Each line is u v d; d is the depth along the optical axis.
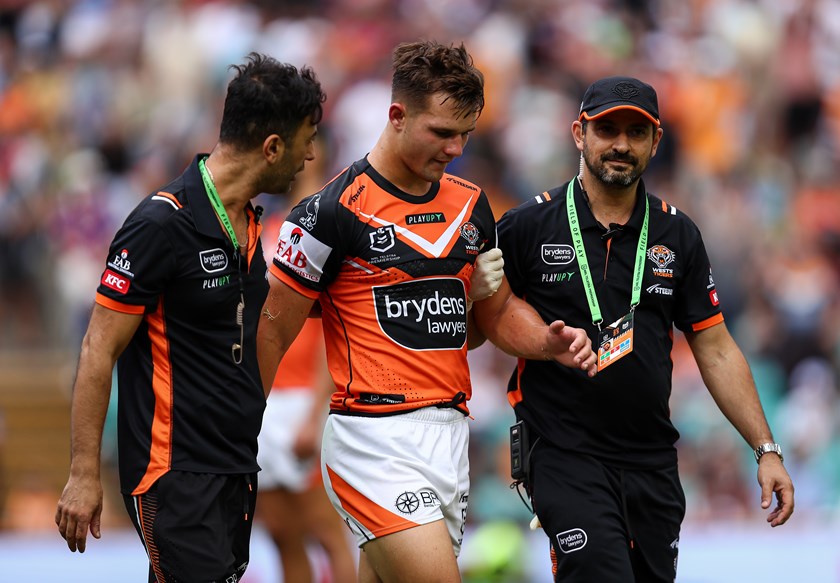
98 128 53.69
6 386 44.62
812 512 43.03
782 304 47.28
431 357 17.53
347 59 54.88
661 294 18.25
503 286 18.52
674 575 18.84
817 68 55.81
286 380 24.02
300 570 24.12
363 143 50.34
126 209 49.69
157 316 16.28
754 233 49.53
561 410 18.31
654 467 18.34
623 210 18.39
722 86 54.88
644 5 58.34
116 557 28.77
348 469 17.66
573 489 18.08
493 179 50.09
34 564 28.27
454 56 16.97
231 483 16.61
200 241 16.20
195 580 16.09
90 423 15.87
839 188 52.12
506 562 28.36
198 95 54.81
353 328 17.58
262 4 57.72
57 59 57.34
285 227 17.53
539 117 52.16
